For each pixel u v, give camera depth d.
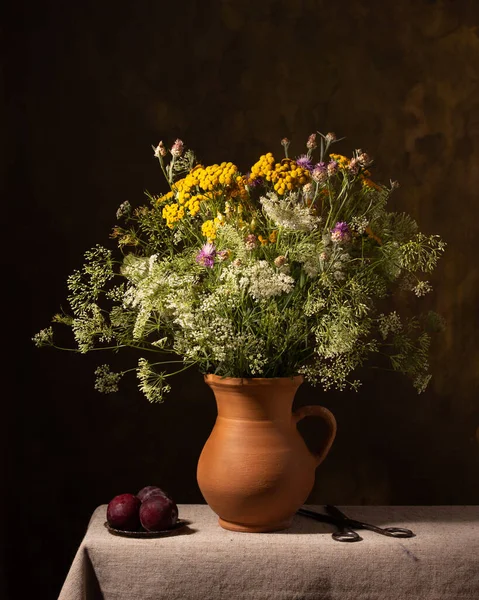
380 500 2.54
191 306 1.65
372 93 2.56
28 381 2.45
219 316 1.66
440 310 2.56
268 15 2.54
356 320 1.69
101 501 2.48
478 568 1.61
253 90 2.53
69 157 2.47
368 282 1.73
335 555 1.59
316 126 2.54
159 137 2.50
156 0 2.51
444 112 2.58
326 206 1.78
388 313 2.54
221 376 1.69
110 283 2.46
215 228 1.65
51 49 2.47
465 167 2.58
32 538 2.46
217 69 2.52
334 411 2.53
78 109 2.48
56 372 2.46
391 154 2.56
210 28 2.52
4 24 2.46
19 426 2.45
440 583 1.60
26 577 2.46
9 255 2.44
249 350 1.66
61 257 2.46
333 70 2.55
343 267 1.69
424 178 2.57
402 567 1.60
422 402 2.55
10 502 2.45
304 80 2.54
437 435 2.56
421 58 2.58
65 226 2.46
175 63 2.51
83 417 2.47
